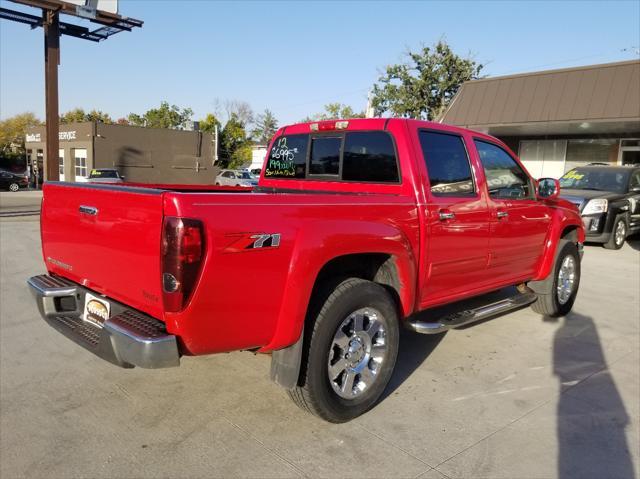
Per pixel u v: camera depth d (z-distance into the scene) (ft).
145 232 8.98
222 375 13.61
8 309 18.85
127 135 125.80
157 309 9.02
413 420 11.56
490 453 10.32
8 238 35.58
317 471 9.56
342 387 11.18
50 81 57.88
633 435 11.13
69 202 11.19
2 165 162.71
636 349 16.43
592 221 35.78
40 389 12.60
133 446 10.22
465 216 13.96
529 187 17.25
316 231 10.03
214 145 140.36
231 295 9.02
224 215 8.81
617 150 59.82
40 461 9.64
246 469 9.55
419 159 12.98
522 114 59.62
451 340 16.85
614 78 54.08
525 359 15.38
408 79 118.62
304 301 9.88
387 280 12.38
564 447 10.60
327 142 15.02
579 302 22.12
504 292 22.06
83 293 11.21
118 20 60.90
